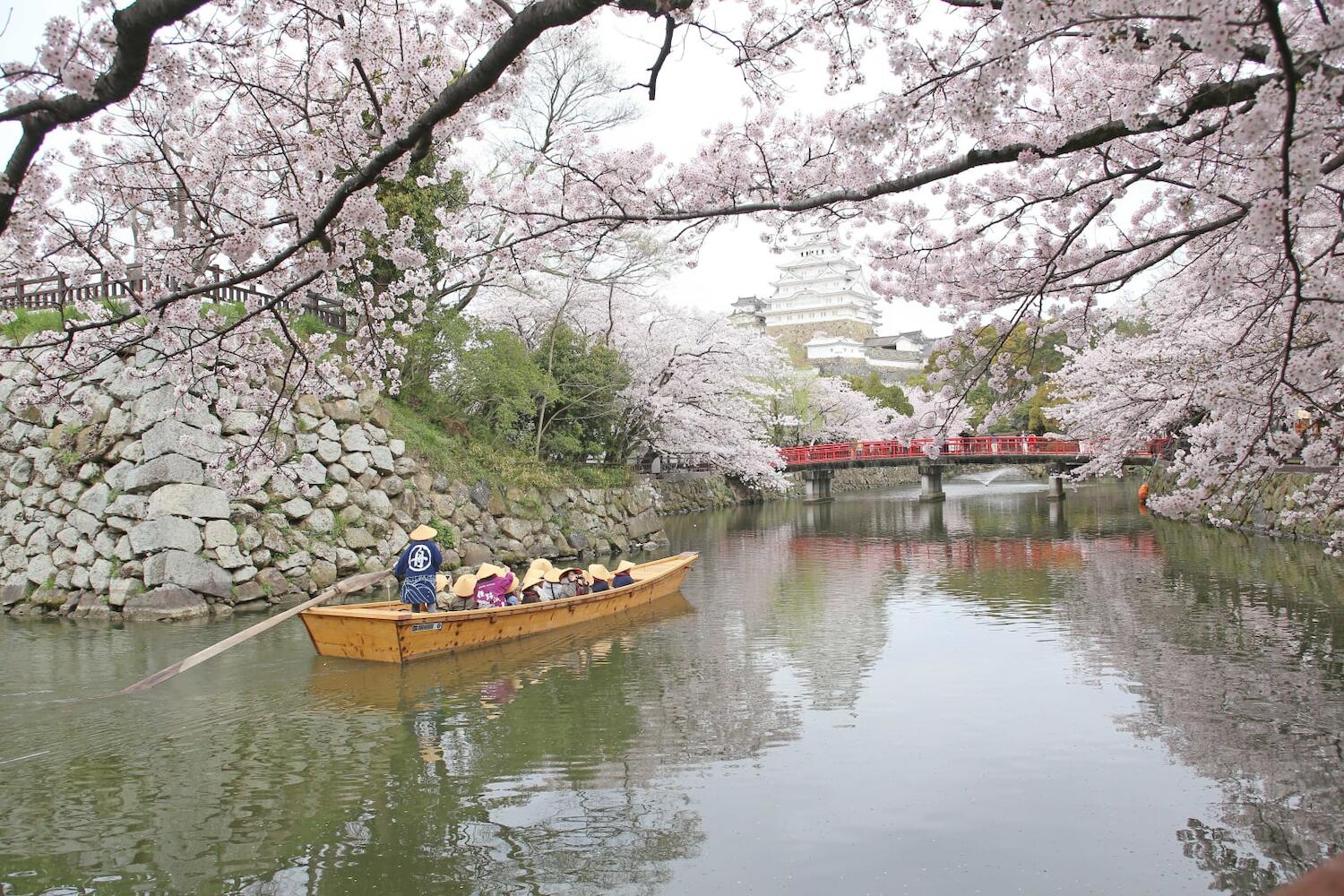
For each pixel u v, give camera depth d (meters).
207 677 8.05
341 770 5.93
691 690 7.75
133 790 5.60
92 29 3.13
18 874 4.57
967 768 5.85
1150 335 14.42
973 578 13.77
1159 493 24.88
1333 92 2.62
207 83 4.66
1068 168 5.34
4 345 4.29
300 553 11.73
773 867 4.60
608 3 3.04
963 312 6.14
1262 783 5.48
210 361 5.69
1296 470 9.46
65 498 11.46
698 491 30.34
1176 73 4.30
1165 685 7.52
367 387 13.73
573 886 4.45
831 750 6.22
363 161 4.43
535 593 10.29
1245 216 3.91
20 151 2.97
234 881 4.52
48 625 10.24
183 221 5.53
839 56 4.33
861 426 41.59
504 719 6.98
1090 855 4.68
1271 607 10.53
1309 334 5.56
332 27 4.41
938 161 5.53
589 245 5.93
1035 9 2.81
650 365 21.55
